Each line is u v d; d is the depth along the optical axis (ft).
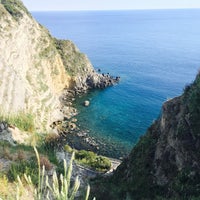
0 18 345.72
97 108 350.23
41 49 394.93
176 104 117.80
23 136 187.21
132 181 116.98
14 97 278.87
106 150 258.16
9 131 176.65
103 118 321.52
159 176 108.27
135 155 130.93
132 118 319.47
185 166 99.04
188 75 474.90
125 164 134.31
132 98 376.07
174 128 111.96
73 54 441.68
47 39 416.05
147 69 520.01
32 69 359.05
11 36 339.36
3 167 86.28
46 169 88.38
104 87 422.41
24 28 380.17
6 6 394.52
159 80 447.83
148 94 387.96
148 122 309.01
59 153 153.28
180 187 94.68
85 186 102.89
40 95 332.60
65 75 410.93
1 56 305.12
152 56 635.25
